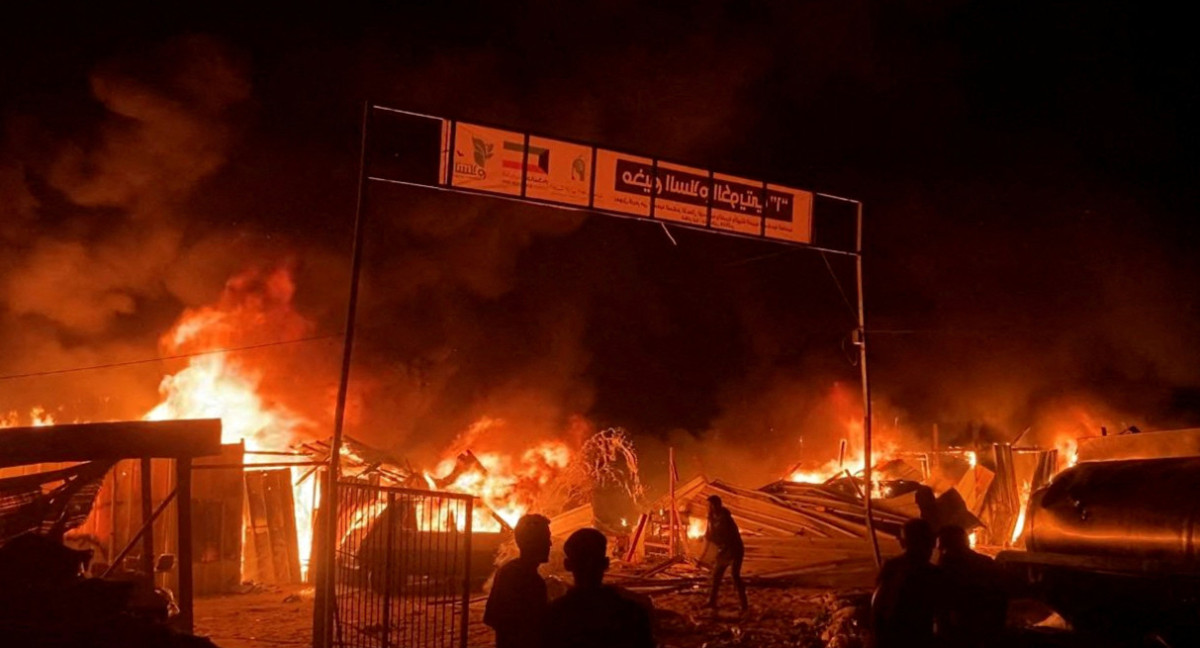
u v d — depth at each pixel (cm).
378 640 855
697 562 1495
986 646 541
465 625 693
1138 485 610
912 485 1891
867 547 1446
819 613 1058
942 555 554
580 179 1145
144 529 815
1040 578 644
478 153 1081
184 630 786
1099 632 613
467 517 708
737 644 952
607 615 370
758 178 1291
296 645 993
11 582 613
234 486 1464
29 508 785
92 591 602
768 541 1492
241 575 1455
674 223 1213
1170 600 562
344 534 920
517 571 469
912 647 488
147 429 800
